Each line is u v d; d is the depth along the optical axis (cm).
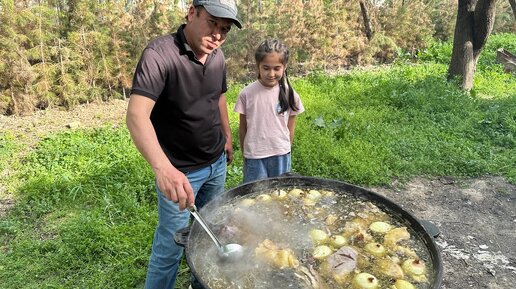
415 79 812
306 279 167
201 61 212
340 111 608
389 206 213
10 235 349
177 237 179
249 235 196
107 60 653
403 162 471
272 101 301
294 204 220
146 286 245
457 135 546
